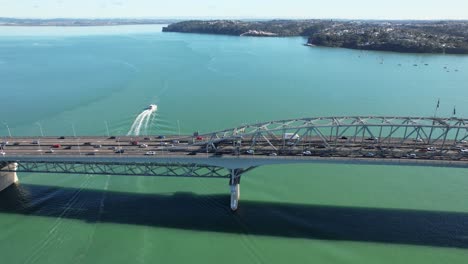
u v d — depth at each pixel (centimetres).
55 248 7038
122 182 9394
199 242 7212
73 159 8156
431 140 8656
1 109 14875
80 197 8719
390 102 16638
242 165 7869
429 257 6831
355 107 15888
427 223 7819
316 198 8806
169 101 16300
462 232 7519
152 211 8200
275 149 8181
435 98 17262
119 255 6862
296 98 17188
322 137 8106
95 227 7606
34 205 8356
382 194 9012
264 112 15088
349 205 8519
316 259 6806
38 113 14388
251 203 8556
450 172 10138
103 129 12812
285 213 8169
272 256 6875
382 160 7519
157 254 6888
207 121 13888
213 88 18788
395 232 7525
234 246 7125
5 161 8325
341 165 10581
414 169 10331
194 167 8494
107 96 16762
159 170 10181
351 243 7200
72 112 14550
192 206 8412
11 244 7125
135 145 8950
